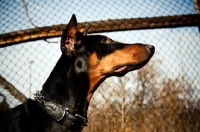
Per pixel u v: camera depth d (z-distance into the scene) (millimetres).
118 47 1224
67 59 1169
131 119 1676
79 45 1192
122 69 1216
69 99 1138
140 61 1206
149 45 1233
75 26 1198
